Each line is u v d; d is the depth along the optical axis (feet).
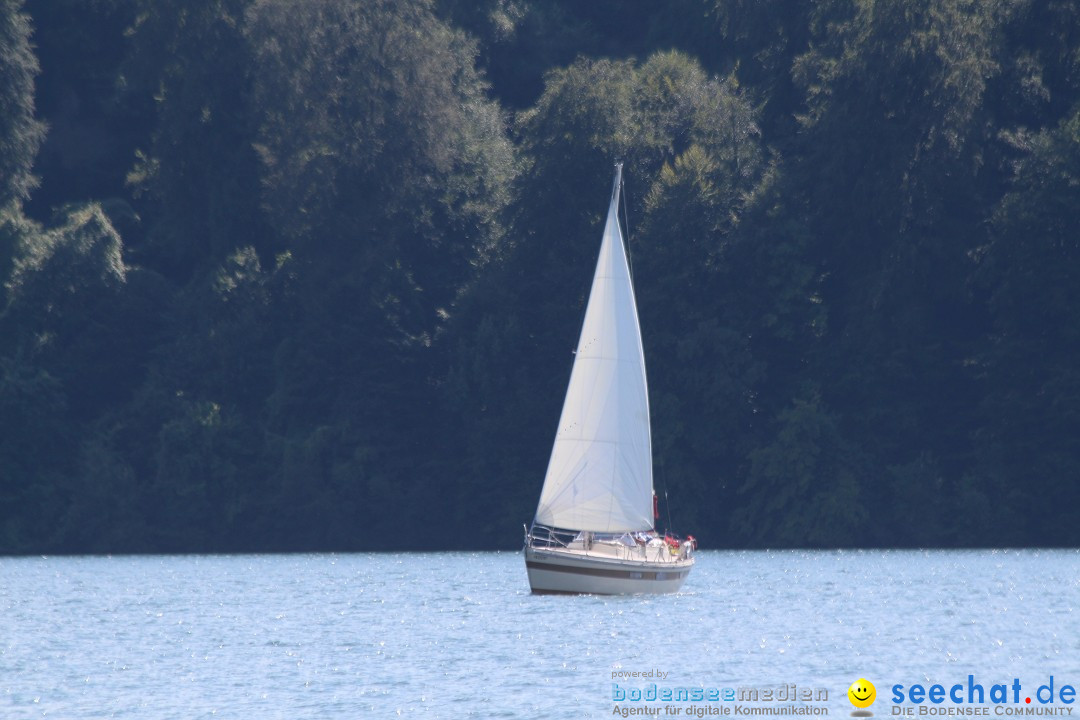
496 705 492.54
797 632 644.69
